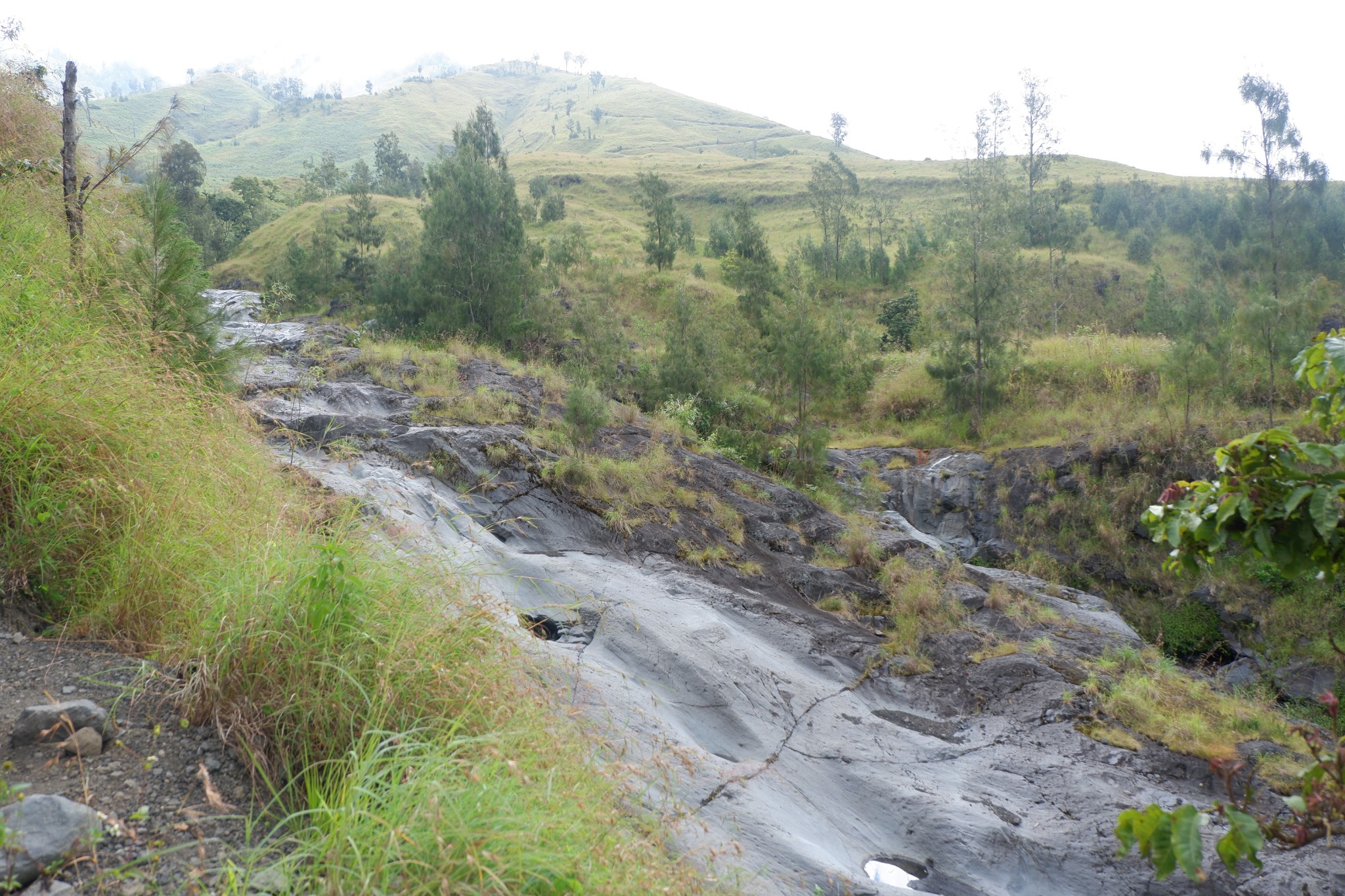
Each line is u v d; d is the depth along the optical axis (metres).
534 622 7.13
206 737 3.23
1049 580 18.19
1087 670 9.02
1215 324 26.88
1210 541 3.10
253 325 16.72
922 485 20.52
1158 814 2.55
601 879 2.77
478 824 2.72
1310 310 19.45
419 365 13.41
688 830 4.49
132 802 2.82
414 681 3.53
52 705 3.05
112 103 199.25
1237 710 8.46
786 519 12.17
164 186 6.95
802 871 4.77
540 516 9.24
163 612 3.82
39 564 3.82
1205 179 74.56
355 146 181.62
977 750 7.43
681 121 190.75
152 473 4.33
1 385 4.11
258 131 192.38
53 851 2.47
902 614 9.87
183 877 2.58
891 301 40.59
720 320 27.78
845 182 71.31
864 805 6.27
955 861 5.82
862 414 25.20
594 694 5.52
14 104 9.36
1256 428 18.50
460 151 26.56
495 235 23.89
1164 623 17.05
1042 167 51.25
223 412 5.44
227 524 4.36
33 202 7.55
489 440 9.85
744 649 7.62
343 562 3.62
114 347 5.17
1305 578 16.31
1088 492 19.08
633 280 37.91
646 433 13.17
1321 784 2.67
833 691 7.80
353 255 39.56
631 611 7.52
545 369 15.49
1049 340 25.98
